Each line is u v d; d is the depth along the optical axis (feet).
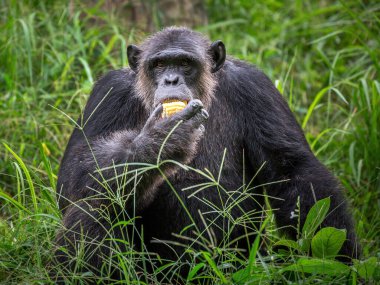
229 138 40.70
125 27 60.08
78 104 53.21
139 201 37.63
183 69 40.16
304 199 38.70
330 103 54.44
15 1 58.65
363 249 42.04
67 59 55.98
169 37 40.93
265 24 66.08
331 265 35.06
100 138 40.55
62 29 58.39
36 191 46.03
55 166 48.91
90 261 36.81
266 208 42.22
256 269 35.24
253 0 68.39
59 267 36.91
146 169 35.55
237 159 40.75
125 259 35.04
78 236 37.14
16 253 38.37
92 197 37.29
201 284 38.40
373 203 48.21
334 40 62.69
